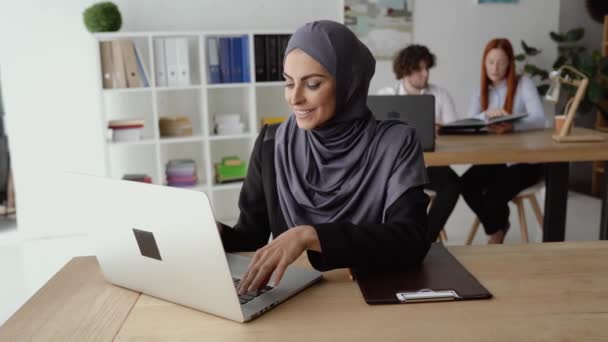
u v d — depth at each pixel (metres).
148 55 4.02
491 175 3.04
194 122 4.21
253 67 3.90
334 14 4.32
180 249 0.93
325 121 1.26
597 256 1.20
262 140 1.43
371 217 1.30
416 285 1.04
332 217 1.32
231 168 4.04
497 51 3.34
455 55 4.61
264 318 0.93
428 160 2.41
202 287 0.93
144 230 0.96
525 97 3.35
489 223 3.03
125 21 3.95
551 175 2.64
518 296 1.00
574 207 4.59
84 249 3.64
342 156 1.31
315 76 1.17
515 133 3.03
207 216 0.86
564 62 4.68
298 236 1.05
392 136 1.30
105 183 0.99
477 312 0.94
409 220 1.18
